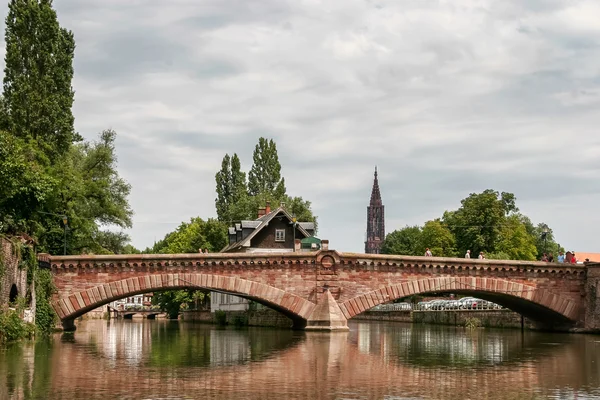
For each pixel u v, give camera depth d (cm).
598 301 7519
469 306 10744
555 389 3209
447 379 3494
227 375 3578
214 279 6831
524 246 12444
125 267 6669
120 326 10388
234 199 14638
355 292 7131
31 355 4384
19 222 6003
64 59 7944
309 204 14350
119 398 2861
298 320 7756
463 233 12538
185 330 8562
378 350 5100
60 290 6588
